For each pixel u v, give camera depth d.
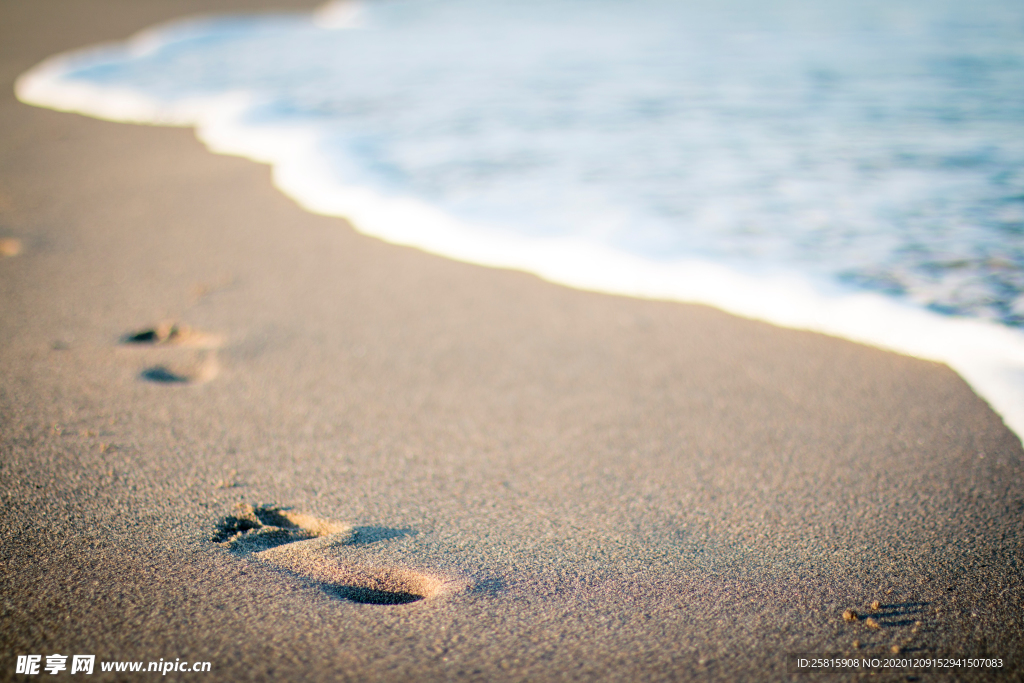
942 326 2.65
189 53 8.59
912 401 2.29
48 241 3.45
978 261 3.14
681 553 1.65
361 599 1.51
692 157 4.70
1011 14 9.94
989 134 4.96
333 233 3.65
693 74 7.05
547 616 1.45
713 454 2.04
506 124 5.48
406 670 1.29
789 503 1.83
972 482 1.91
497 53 8.30
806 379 2.44
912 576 1.59
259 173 4.53
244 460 1.95
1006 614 1.49
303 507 1.78
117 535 1.63
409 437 2.09
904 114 5.54
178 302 2.88
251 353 2.53
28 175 4.44
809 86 6.49
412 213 3.83
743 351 2.62
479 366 2.49
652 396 2.34
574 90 6.52
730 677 1.31
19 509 1.71
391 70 7.48
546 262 3.33
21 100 6.63
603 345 2.66
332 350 2.57
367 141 5.06
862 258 3.22
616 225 3.66
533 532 1.71
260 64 7.88
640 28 9.80
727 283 3.07
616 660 1.34
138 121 5.85
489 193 4.11
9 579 1.48
